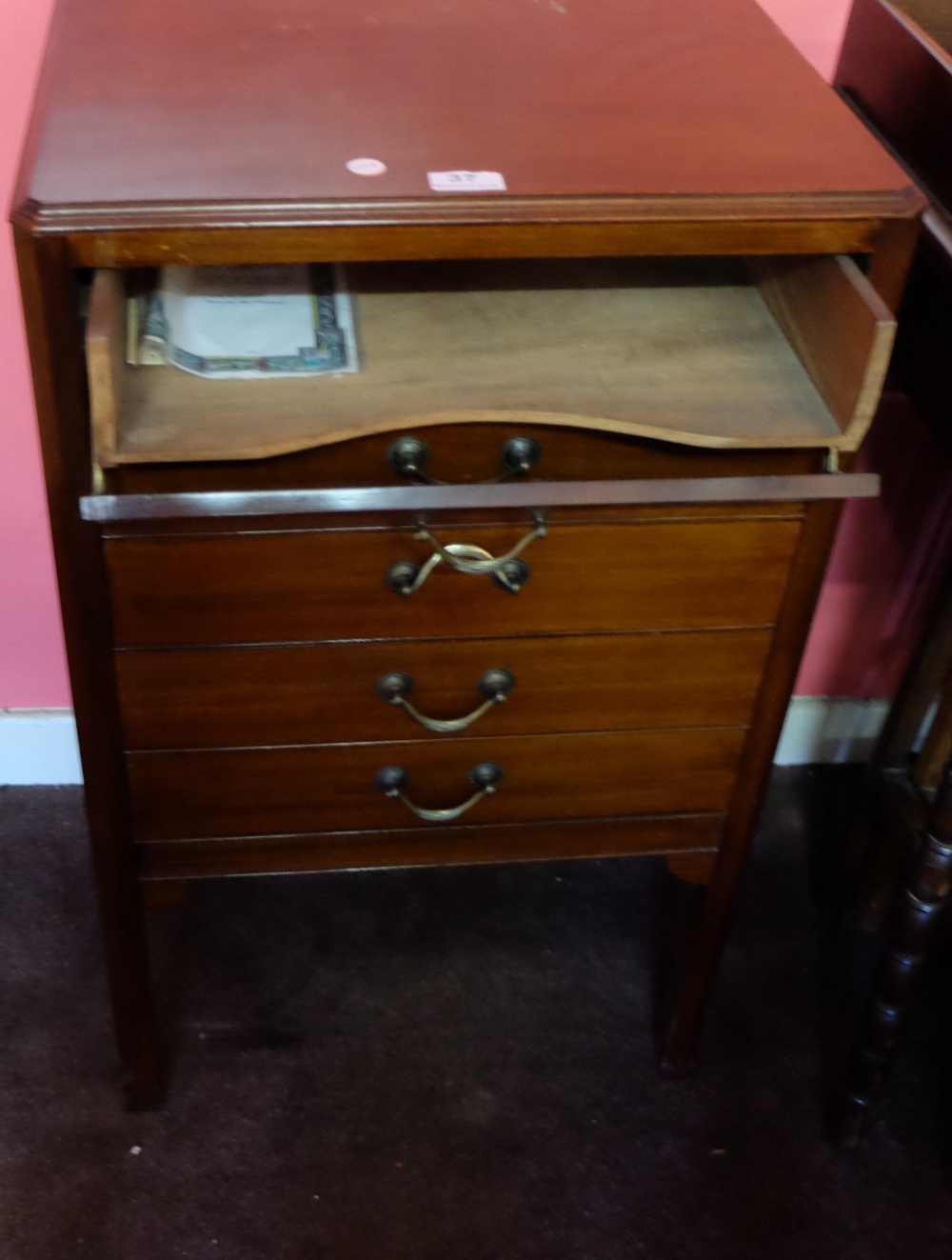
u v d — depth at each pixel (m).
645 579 0.88
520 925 1.38
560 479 0.84
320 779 0.97
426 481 0.82
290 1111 1.20
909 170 1.01
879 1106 1.23
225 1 0.95
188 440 0.76
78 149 0.76
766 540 0.87
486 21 0.96
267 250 0.73
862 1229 1.15
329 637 0.89
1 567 1.35
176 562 0.83
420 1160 1.17
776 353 0.87
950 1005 1.33
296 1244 1.10
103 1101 1.20
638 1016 1.30
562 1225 1.13
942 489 1.37
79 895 1.38
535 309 0.89
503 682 0.92
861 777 1.49
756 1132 1.21
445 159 0.77
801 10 1.15
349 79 0.86
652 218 0.75
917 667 1.28
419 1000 1.30
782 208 0.76
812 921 1.41
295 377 0.81
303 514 0.81
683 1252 1.12
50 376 0.75
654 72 0.90
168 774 0.95
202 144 0.77
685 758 1.00
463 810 0.96
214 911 1.37
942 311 0.97
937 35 1.13
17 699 1.46
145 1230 1.10
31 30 1.05
